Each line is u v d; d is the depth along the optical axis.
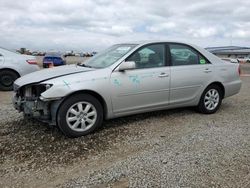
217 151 4.40
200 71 6.33
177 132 5.32
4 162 4.12
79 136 5.03
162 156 4.24
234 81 6.93
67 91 4.80
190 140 4.89
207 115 6.51
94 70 5.25
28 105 5.05
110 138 4.98
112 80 5.24
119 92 5.32
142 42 5.87
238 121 6.06
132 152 4.42
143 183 3.50
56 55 31.08
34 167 3.98
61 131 5.13
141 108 5.66
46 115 4.90
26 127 5.52
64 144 4.71
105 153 4.39
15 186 3.53
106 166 3.97
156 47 5.91
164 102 5.93
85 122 5.07
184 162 4.04
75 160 4.17
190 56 6.34
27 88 5.11
